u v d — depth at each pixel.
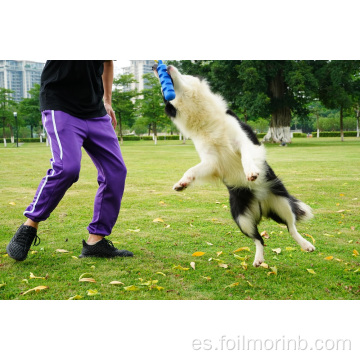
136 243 4.32
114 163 3.88
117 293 3.01
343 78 31.86
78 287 3.10
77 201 6.70
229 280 3.29
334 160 14.36
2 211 5.83
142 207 6.25
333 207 6.09
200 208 6.17
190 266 3.61
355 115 52.09
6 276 3.33
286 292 3.06
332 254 3.96
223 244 4.32
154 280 3.20
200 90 3.95
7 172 11.25
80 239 4.46
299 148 24.14
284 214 4.06
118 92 42.72
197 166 3.86
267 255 3.98
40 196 3.60
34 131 70.00
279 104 31.78
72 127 3.66
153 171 11.60
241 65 29.66
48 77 3.64
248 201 4.04
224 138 3.95
